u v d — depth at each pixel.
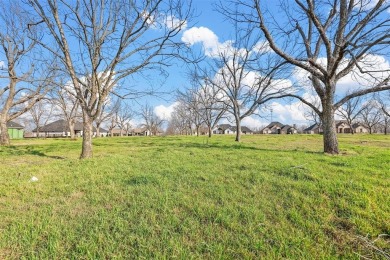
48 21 10.61
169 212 4.46
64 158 11.64
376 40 9.04
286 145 17.03
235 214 4.34
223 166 7.67
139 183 6.02
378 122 72.69
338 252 3.44
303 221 4.16
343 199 4.85
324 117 11.60
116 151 13.90
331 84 11.14
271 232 3.87
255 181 5.99
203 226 4.04
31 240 3.62
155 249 3.44
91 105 11.06
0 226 4.07
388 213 4.33
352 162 8.09
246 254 3.35
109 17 10.61
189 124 69.88
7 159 11.47
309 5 10.24
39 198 5.33
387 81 10.16
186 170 7.18
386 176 6.34
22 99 21.53
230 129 110.44
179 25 11.17
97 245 3.53
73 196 5.40
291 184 5.66
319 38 12.89
